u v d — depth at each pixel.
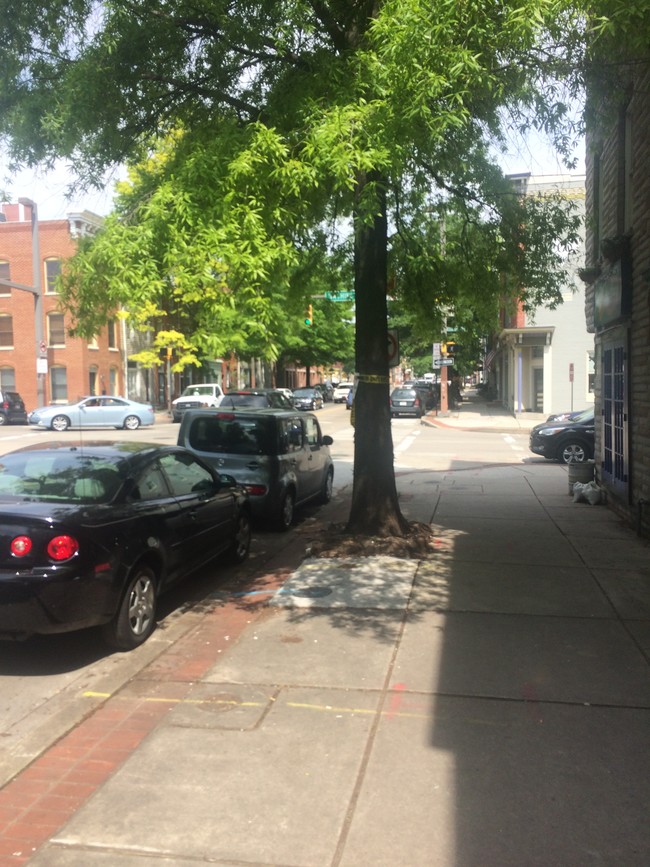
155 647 5.77
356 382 8.72
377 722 4.32
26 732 4.41
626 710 4.46
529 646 5.50
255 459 9.82
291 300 10.61
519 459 19.14
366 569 7.57
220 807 3.50
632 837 3.25
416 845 3.20
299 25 7.57
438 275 10.68
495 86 7.02
